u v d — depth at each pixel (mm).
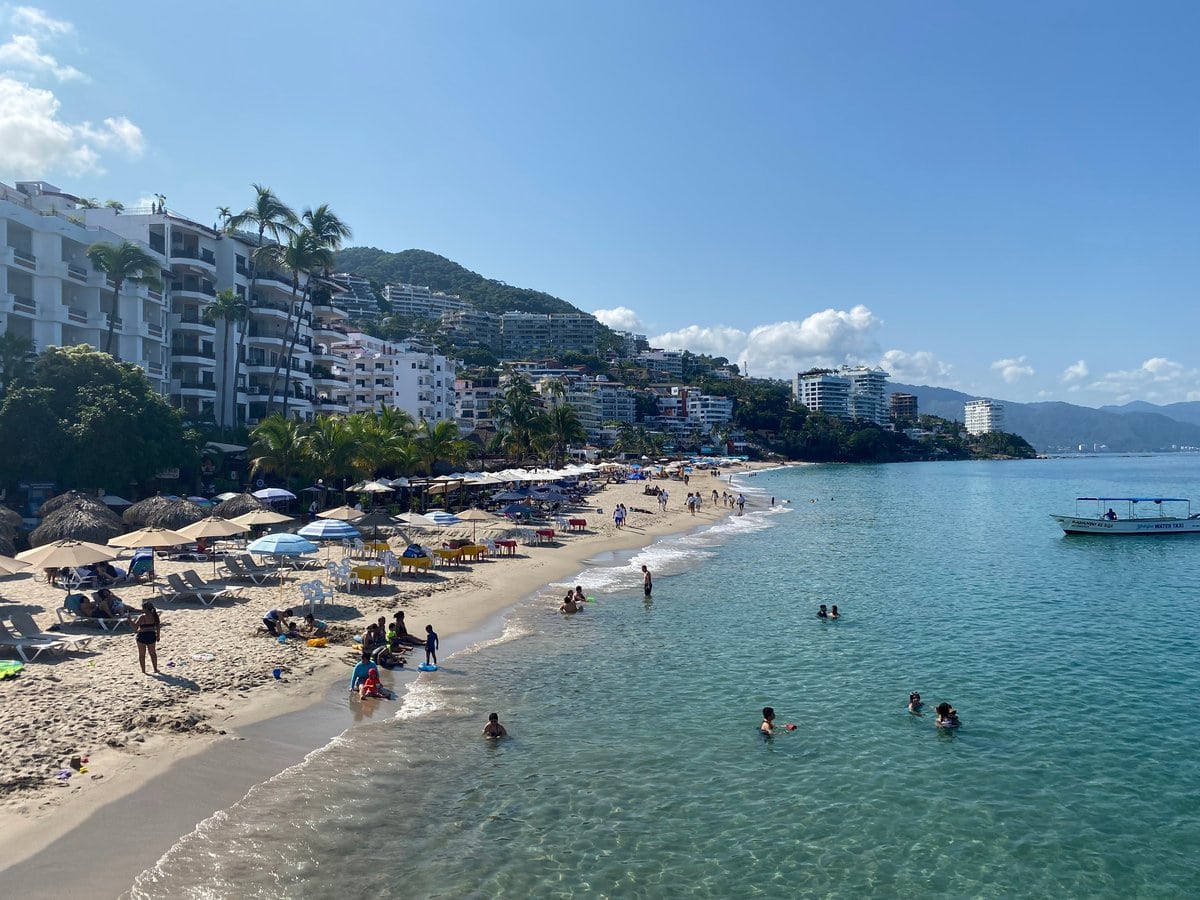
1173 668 25875
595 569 44875
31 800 13914
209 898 11938
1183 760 18641
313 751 17594
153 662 20938
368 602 31516
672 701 22078
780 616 33062
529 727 19812
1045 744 19516
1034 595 38469
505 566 43219
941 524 73625
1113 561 50406
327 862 13211
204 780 15547
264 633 25234
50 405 44938
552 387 174500
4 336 47938
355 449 54719
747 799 16281
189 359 71625
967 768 18047
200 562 37656
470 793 16078
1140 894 13344
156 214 71438
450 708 20938
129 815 13914
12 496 46562
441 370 141750
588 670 24844
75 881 11969
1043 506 95750
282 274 85500
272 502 58562
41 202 72562
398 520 40312
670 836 14688
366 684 21062
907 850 14492
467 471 81375
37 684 19312
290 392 85312
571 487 92500
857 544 58375
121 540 28391
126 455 46000
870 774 17625
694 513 81688
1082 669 25750
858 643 28750
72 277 58031
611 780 16938
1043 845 14797
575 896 12664
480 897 12500
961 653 27547
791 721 20719
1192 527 63656
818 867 13812
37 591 30188
